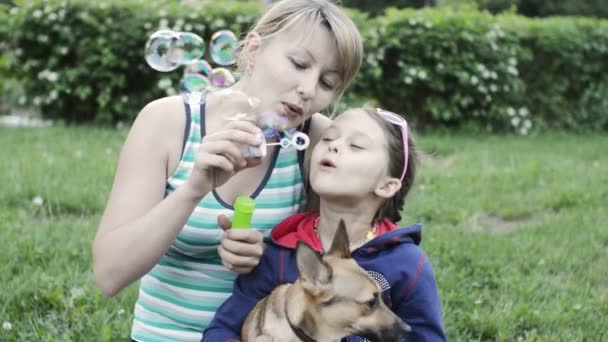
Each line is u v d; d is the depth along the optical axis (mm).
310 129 2410
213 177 1975
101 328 3168
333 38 2135
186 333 2307
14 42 9219
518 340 3262
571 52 10297
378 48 9141
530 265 4250
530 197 5820
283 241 2246
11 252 3951
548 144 8758
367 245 2174
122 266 2053
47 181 5398
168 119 2219
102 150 6945
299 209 2369
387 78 9414
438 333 2146
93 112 9383
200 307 2297
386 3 21484
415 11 9766
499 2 19594
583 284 4020
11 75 9633
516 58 9969
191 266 2283
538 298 3732
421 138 8648
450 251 4324
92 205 5031
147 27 8836
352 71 2219
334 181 2150
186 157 2211
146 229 2012
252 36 2215
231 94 2195
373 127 2209
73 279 3666
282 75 2117
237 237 2062
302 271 1939
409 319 2145
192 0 9414
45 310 3428
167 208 1997
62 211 4988
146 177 2189
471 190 5938
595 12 19453
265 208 2289
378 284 2047
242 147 1952
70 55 9125
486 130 9742
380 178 2203
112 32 8922
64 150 6875
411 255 2174
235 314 2186
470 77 9438
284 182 2311
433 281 2197
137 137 2219
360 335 1938
